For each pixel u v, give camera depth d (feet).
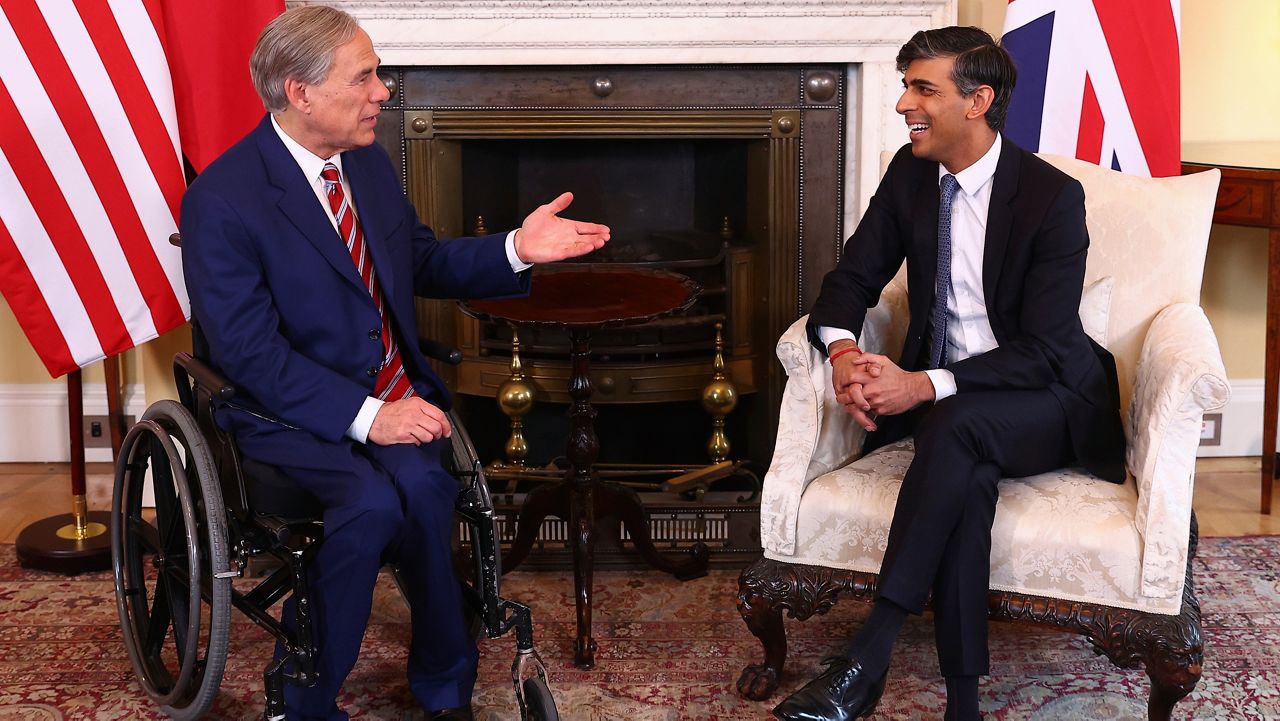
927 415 7.00
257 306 6.72
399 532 6.72
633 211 11.34
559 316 7.94
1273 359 10.28
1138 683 7.76
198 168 9.20
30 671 8.00
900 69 7.35
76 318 9.11
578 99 10.15
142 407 11.35
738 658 8.16
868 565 7.11
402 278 7.28
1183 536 6.40
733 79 10.12
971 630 6.59
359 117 6.84
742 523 9.55
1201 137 11.34
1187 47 11.16
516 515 9.47
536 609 8.93
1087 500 6.81
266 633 8.52
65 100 8.70
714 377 10.35
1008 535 6.74
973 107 7.10
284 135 6.96
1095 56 9.43
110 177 8.92
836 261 10.49
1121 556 6.52
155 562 7.47
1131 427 7.22
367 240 7.11
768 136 10.25
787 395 7.37
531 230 7.41
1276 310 10.19
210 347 6.79
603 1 9.69
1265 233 11.37
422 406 6.80
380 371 7.18
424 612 6.93
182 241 6.81
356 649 6.71
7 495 10.95
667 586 9.30
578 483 8.44
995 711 7.43
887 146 10.05
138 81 8.84
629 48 9.87
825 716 6.43
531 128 10.22
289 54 6.62
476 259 7.52
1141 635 6.52
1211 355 6.49
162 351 10.40
